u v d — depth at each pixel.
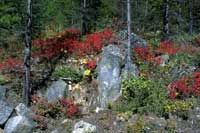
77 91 26.17
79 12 40.12
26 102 25.44
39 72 28.66
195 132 21.53
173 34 37.59
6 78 28.28
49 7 44.69
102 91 25.22
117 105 24.02
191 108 23.34
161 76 26.39
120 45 29.52
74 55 29.55
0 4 36.53
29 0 25.95
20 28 28.27
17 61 29.80
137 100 23.78
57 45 30.77
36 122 23.39
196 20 45.16
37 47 31.80
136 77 25.02
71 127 22.84
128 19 26.56
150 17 39.16
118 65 26.39
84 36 33.47
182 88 24.59
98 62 27.58
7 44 34.81
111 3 42.59
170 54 28.94
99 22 39.06
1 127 23.09
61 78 27.06
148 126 21.67
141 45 30.02
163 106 23.08
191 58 28.53
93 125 22.25
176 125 22.00
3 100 25.62
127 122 22.47
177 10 42.69
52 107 24.38
